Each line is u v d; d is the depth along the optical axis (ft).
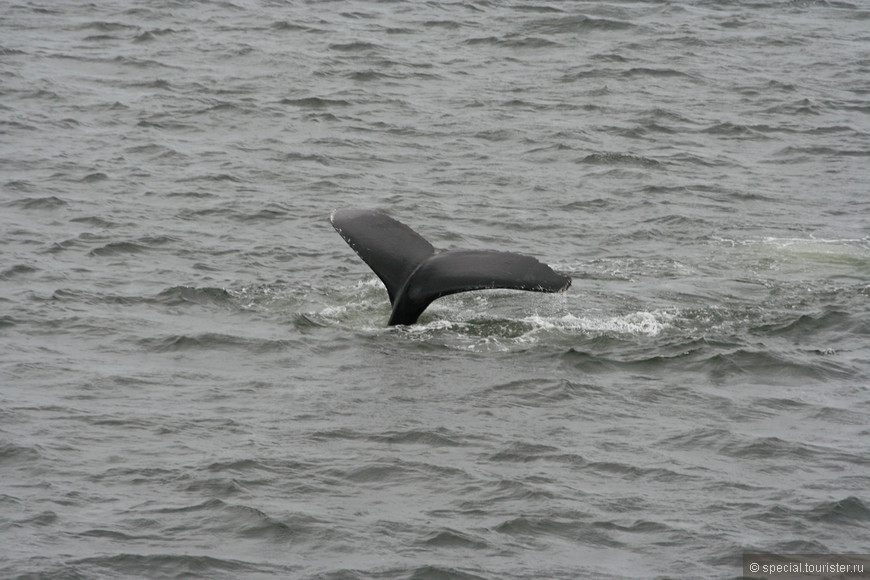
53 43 407.44
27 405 163.32
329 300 210.38
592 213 274.98
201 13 458.91
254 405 166.71
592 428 161.79
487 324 197.36
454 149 321.11
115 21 439.63
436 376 176.96
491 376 177.27
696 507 141.08
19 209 257.96
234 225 255.70
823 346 194.59
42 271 220.43
